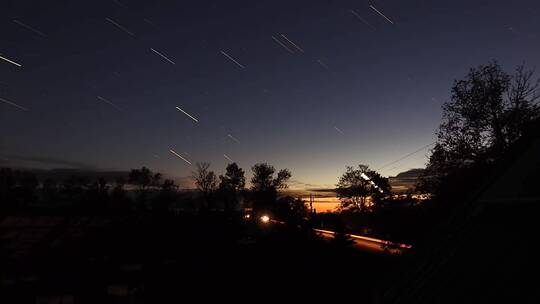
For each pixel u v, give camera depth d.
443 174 21.30
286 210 46.50
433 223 8.49
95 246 21.44
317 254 23.84
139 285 20.05
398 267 8.26
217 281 20.52
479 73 21.28
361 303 16.67
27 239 21.09
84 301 18.86
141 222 26.34
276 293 19.03
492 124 20.83
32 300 18.02
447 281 6.93
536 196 6.45
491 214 7.45
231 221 30.75
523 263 5.86
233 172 76.06
